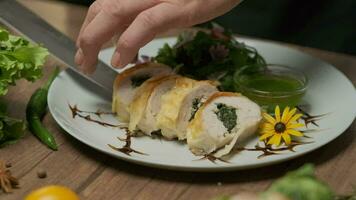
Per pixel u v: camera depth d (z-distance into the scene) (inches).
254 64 32.1
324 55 35.9
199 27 38.0
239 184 25.7
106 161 26.9
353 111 29.0
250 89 30.2
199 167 25.4
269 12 42.3
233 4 28.7
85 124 28.6
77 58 28.8
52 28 31.7
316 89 31.3
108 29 27.6
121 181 25.8
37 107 29.3
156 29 27.1
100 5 28.2
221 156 26.6
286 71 31.6
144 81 29.5
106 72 31.5
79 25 39.2
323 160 27.1
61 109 29.2
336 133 27.5
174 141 27.8
